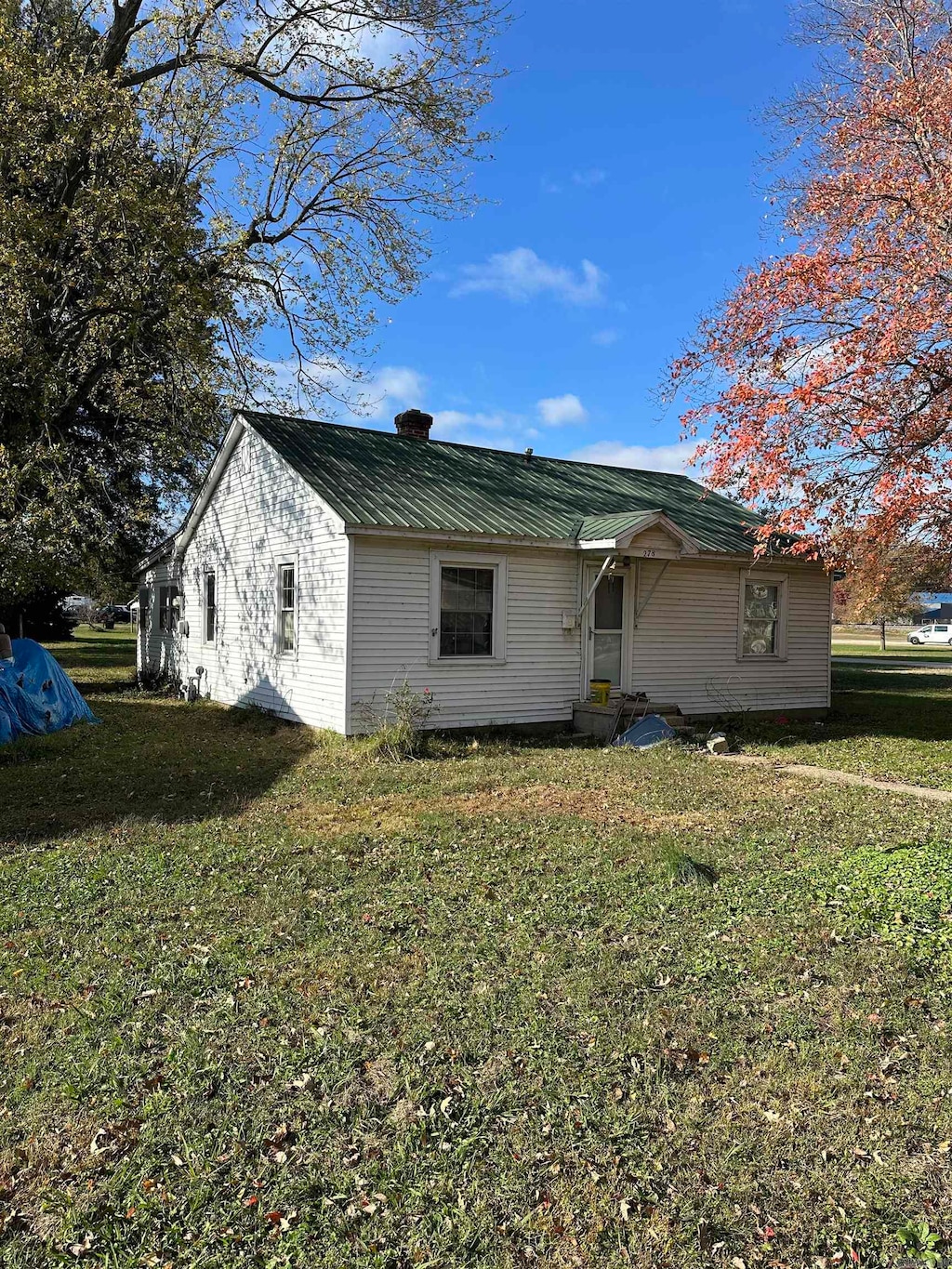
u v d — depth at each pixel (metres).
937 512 10.91
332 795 7.95
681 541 12.29
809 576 15.43
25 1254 2.42
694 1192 2.66
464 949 4.34
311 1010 3.72
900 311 9.85
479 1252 2.42
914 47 11.62
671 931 4.61
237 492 14.66
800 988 3.96
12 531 13.30
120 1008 3.73
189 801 7.71
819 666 15.65
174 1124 2.96
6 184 12.70
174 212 13.32
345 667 10.62
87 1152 2.83
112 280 13.84
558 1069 3.28
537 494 13.65
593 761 9.80
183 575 17.88
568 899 5.07
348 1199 2.62
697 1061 3.37
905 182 10.58
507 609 11.89
